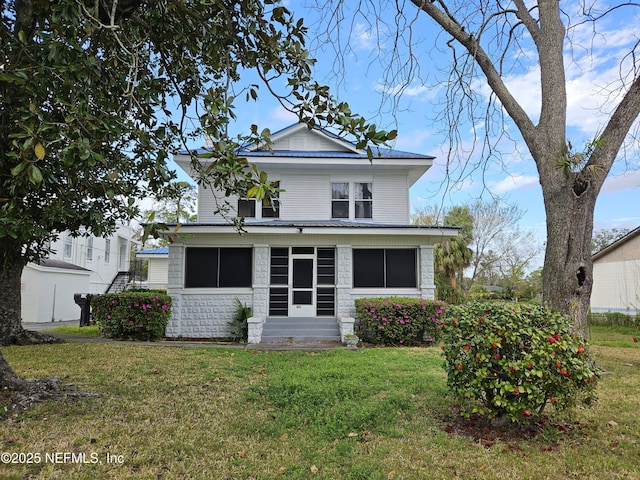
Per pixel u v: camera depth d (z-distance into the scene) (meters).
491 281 31.92
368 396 5.50
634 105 6.70
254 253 12.36
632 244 19.50
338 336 11.34
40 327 15.73
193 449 3.82
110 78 3.99
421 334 11.22
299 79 4.08
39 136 2.61
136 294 11.41
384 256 12.59
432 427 4.48
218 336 12.05
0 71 3.05
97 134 3.16
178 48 4.71
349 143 14.30
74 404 4.90
